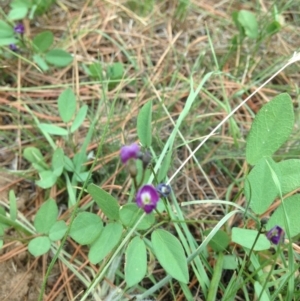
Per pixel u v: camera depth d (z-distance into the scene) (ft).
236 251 0.71
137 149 0.55
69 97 0.80
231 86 0.96
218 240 0.65
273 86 0.96
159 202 0.64
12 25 1.02
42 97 0.94
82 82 0.97
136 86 0.93
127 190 0.79
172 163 0.82
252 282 0.64
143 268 0.56
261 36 0.99
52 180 0.75
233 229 0.60
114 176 0.80
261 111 0.64
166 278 0.64
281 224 0.60
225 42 1.05
